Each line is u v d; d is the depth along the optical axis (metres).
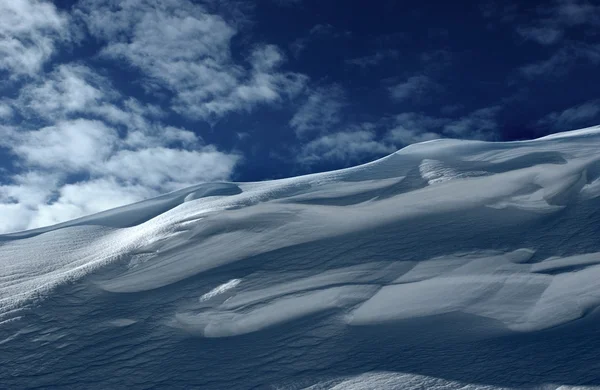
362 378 7.14
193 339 9.09
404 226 12.71
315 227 13.26
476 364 7.03
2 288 12.04
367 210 14.02
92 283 11.66
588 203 12.36
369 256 11.27
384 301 9.38
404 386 6.74
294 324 9.10
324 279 10.53
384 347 7.96
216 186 20.86
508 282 9.36
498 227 11.92
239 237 13.12
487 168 16.00
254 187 19.78
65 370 8.30
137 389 7.67
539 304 8.52
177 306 10.24
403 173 17.05
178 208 17.33
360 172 18.11
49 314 10.23
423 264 10.56
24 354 8.84
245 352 8.37
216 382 7.61
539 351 7.07
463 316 8.56
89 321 9.91
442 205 13.69
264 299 10.01
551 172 14.40
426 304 9.09
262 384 7.40
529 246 10.70
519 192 13.73
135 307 10.41
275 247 12.41
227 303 10.05
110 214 19.58
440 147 20.52
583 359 6.64
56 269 13.27
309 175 19.94
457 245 11.20
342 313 9.21
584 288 8.68
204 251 12.63
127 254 12.95
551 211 12.34
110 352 8.77
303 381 7.32
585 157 15.28
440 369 7.05
